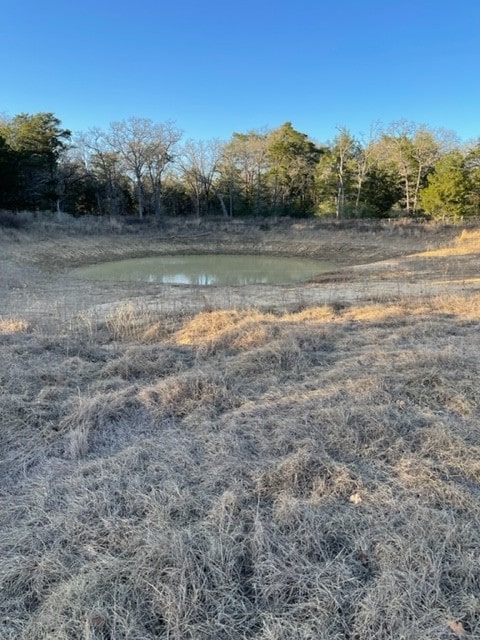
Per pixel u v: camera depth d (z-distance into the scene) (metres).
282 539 2.09
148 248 25.59
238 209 40.66
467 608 1.73
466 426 3.08
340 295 9.69
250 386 4.00
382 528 2.14
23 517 2.35
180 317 6.97
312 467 2.63
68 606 1.76
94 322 6.66
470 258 15.73
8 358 4.74
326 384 3.91
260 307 7.85
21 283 12.42
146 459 2.84
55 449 3.03
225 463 2.72
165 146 36.19
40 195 31.14
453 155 30.06
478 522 2.17
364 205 34.66
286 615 1.74
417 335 5.49
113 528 2.19
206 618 1.73
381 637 1.63
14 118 31.83
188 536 2.08
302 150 39.75
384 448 2.85
